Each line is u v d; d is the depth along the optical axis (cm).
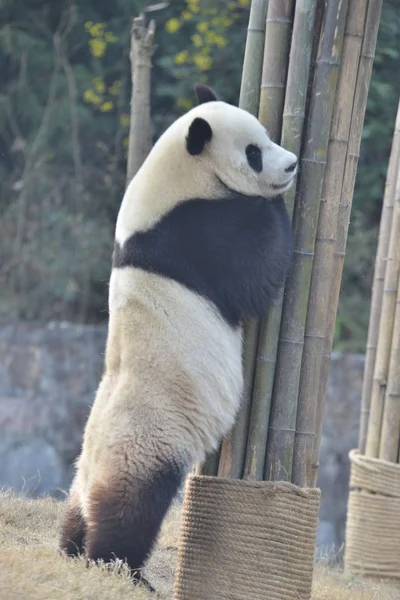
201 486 909
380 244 1355
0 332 2152
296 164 906
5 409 2095
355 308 2417
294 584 891
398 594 1177
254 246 913
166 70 2442
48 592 789
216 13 2311
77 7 2541
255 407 908
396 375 1274
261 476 903
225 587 885
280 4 916
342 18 895
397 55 2133
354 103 910
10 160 2623
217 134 927
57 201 2503
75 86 2520
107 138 2556
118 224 970
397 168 1320
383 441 1285
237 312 924
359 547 1287
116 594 827
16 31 2497
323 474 2041
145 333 924
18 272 2459
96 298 2469
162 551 1155
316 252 910
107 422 927
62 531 984
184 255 926
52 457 2080
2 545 912
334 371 2091
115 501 910
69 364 2134
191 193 935
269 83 926
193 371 916
